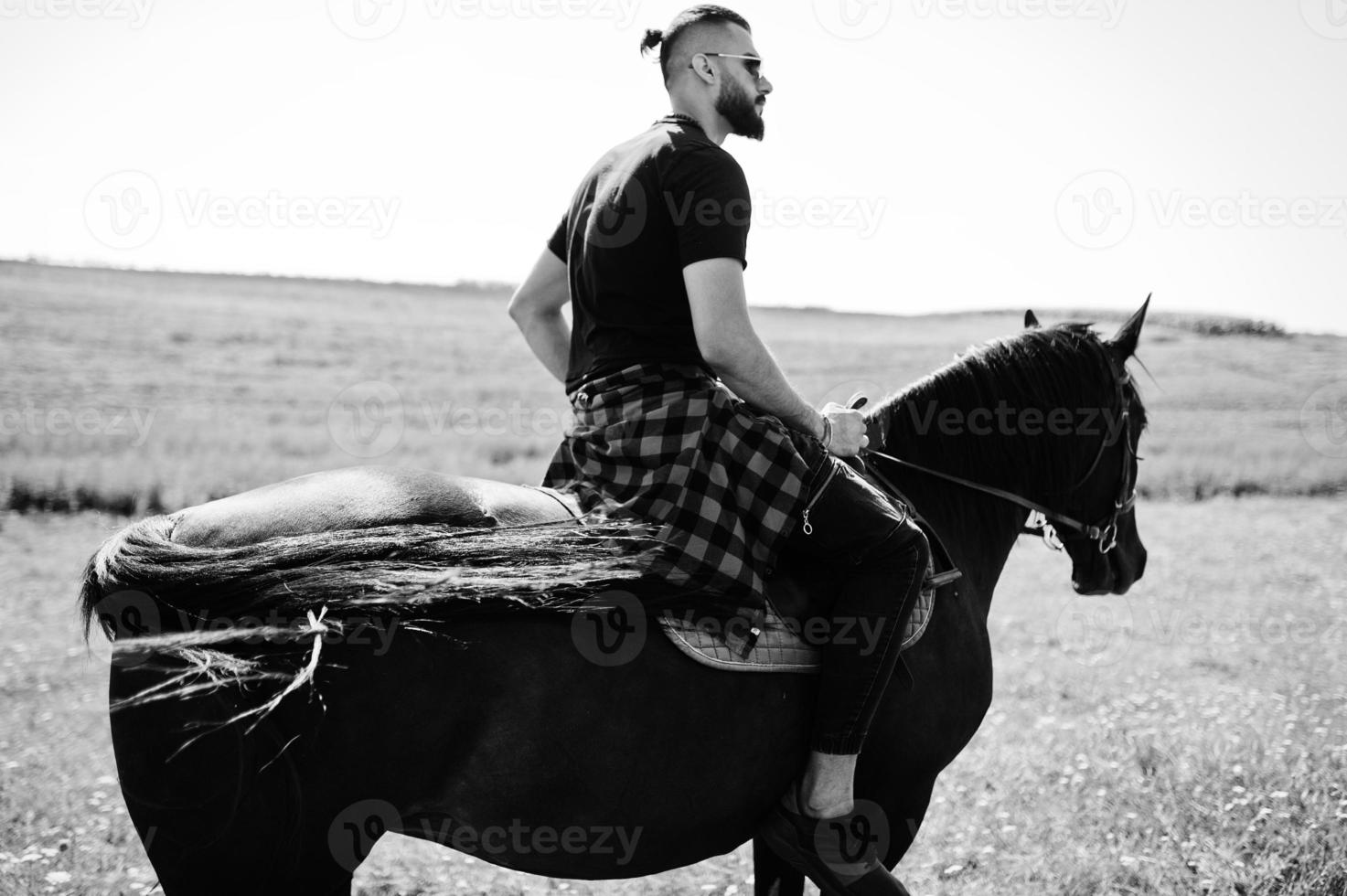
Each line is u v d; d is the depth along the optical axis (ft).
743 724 7.87
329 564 6.72
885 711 8.71
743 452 7.93
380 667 6.82
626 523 7.59
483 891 13.09
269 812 6.68
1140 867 12.98
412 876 13.52
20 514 52.37
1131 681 23.98
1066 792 15.72
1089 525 11.32
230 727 6.57
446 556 6.95
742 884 13.37
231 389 91.66
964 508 10.23
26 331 104.47
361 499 7.37
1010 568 42.42
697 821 7.91
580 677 7.22
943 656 9.15
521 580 7.00
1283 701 20.98
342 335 122.52
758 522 7.94
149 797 6.55
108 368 95.30
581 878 7.89
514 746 7.09
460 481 7.90
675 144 8.08
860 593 8.27
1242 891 12.40
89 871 12.91
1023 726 20.06
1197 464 74.38
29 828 14.15
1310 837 13.17
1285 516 59.26
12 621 29.66
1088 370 10.84
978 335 149.79
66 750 17.79
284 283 152.66
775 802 8.43
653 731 7.45
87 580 6.85
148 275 142.72
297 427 78.79
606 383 8.10
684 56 8.71
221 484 60.54
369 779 6.89
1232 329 151.53
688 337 8.14
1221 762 16.31
